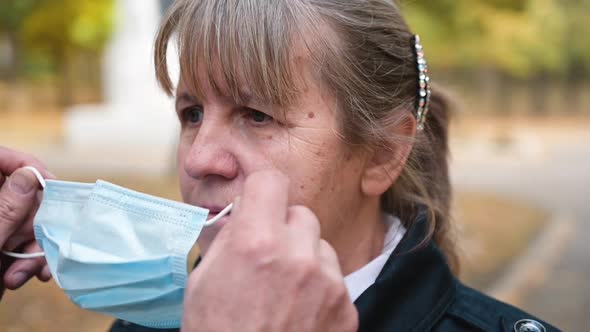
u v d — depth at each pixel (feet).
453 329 4.54
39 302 14.01
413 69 4.76
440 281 4.59
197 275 3.15
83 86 86.58
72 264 4.00
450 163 5.98
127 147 41.86
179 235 3.88
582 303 17.42
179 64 4.23
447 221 5.66
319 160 4.18
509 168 45.47
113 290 4.06
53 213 4.33
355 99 4.26
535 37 63.16
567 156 53.01
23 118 66.44
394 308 4.33
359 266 4.74
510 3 59.21
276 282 3.03
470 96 83.46
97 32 58.29
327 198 4.30
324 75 4.14
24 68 83.61
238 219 3.14
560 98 89.66
